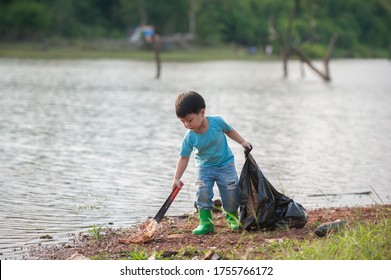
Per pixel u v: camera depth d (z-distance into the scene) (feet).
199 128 34.81
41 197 45.57
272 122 89.20
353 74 239.09
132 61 274.16
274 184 50.83
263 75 214.48
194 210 42.27
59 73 184.14
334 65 328.49
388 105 118.42
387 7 528.63
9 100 109.91
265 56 389.80
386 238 31.12
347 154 64.39
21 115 90.43
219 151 35.29
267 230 35.47
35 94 122.01
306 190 48.91
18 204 43.52
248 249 30.96
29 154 61.67
